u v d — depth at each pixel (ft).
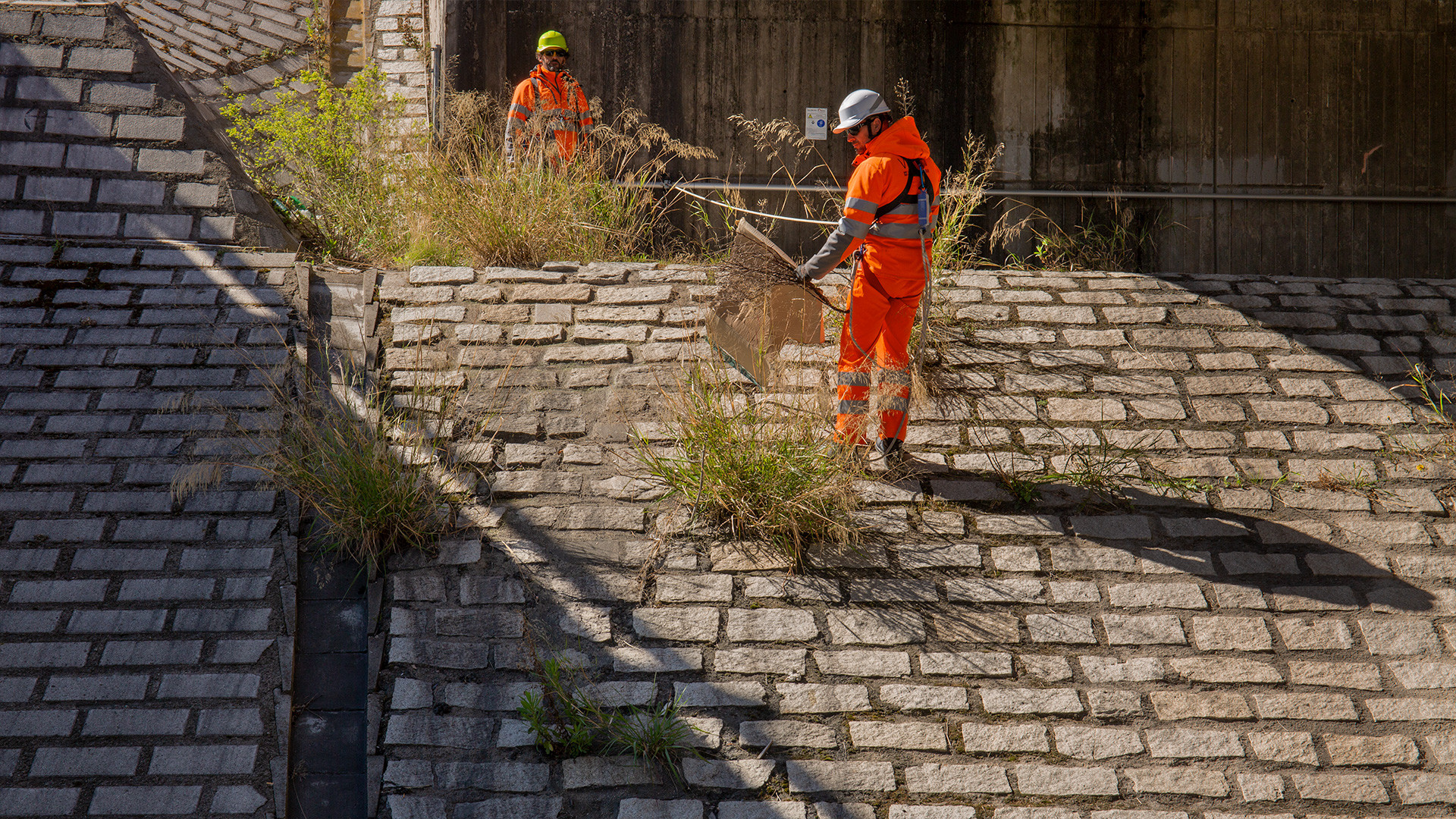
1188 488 26.96
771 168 49.52
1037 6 49.57
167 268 32.32
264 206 35.86
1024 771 19.86
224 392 27.86
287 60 64.64
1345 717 21.13
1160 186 50.67
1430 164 51.37
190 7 67.92
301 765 20.17
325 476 24.47
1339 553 25.07
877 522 25.64
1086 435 28.68
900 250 26.43
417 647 21.71
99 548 23.56
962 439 28.53
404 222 39.50
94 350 28.94
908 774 19.71
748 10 48.88
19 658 21.15
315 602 23.29
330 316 31.60
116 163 34.22
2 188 33.35
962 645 22.40
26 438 26.08
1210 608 23.48
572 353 30.66
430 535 24.52
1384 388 30.58
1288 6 50.26
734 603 23.15
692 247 49.57
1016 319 33.47
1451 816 19.36
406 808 18.89
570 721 20.31
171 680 21.03
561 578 23.54
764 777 19.53
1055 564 24.52
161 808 18.97
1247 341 32.53
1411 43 50.85
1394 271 51.65
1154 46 50.19
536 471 26.55
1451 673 22.11
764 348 27.12
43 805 18.84
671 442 27.53
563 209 38.29
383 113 47.65
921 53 49.44
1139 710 21.15
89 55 34.99
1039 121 50.08
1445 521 26.05
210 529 24.17
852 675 21.61
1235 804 19.44
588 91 48.70
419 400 28.32
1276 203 51.08
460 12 48.11
